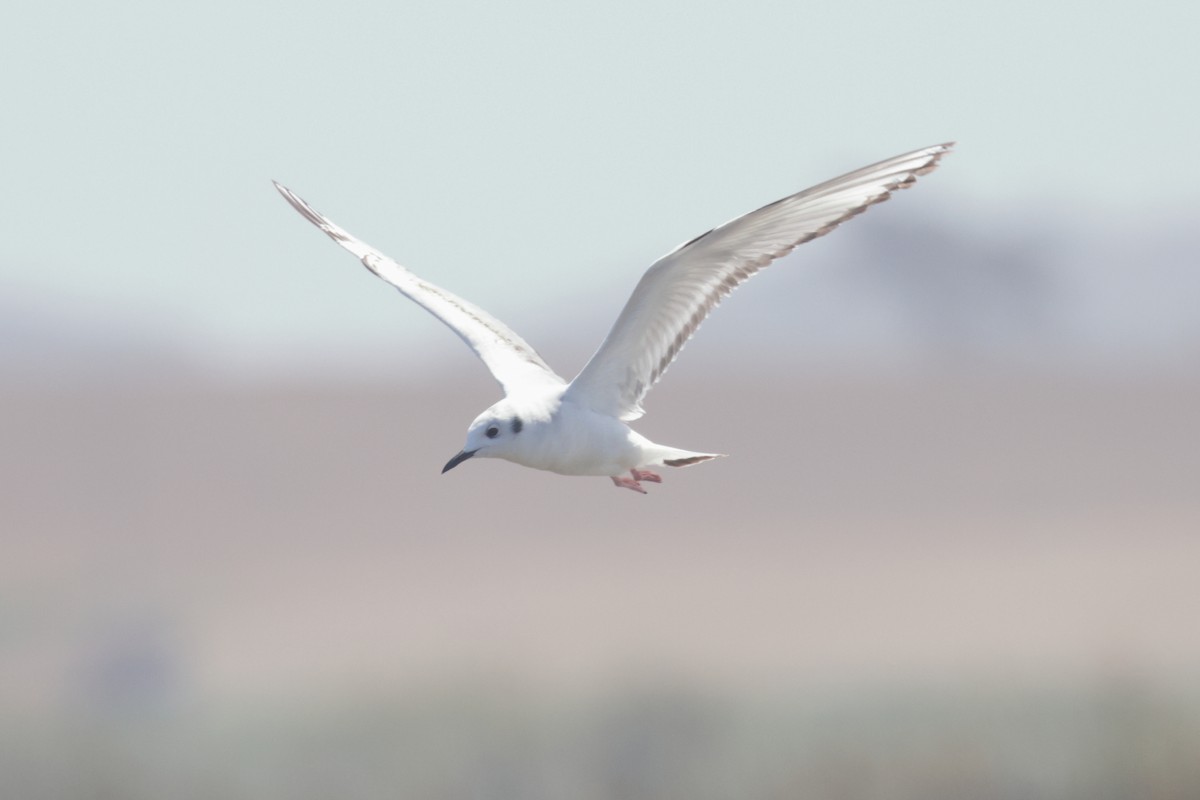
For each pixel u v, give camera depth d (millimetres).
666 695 18828
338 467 66875
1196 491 55906
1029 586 37031
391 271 12016
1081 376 86125
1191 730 15938
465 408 77688
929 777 15672
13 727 21688
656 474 10805
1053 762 15977
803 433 72625
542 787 16797
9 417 76188
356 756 18578
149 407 78688
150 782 17828
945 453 67000
